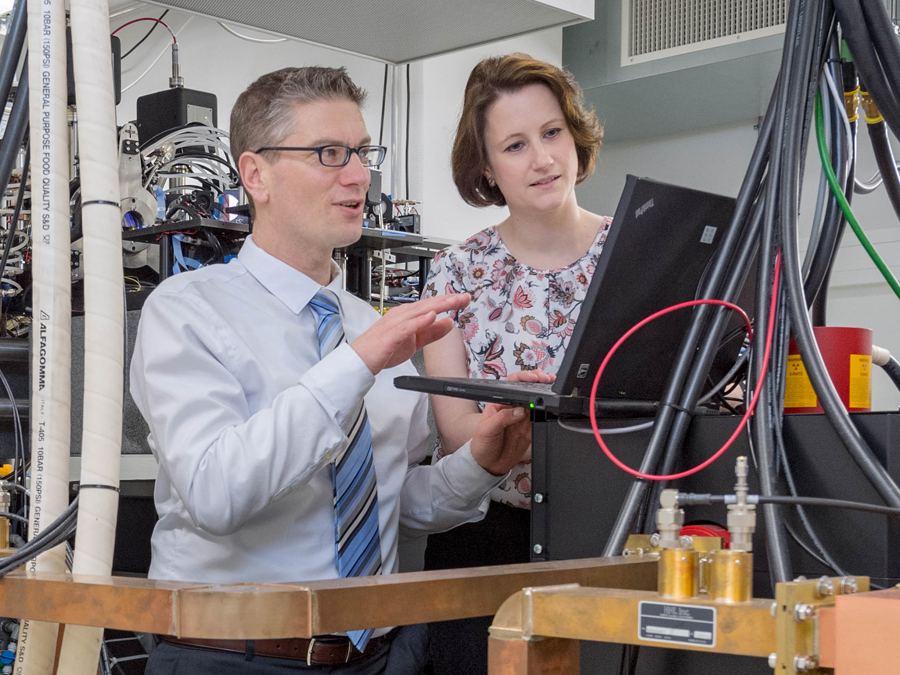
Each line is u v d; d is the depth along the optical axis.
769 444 0.97
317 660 1.19
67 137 1.17
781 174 1.07
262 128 1.36
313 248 1.40
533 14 2.28
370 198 2.68
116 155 1.12
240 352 1.29
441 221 4.13
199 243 2.16
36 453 1.14
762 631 0.59
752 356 1.06
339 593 0.68
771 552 0.93
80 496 1.08
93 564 1.07
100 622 0.74
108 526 1.08
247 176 1.40
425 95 4.09
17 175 2.20
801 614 0.57
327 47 2.51
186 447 1.18
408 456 1.58
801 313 0.99
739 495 0.66
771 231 1.06
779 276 1.06
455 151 1.89
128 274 2.30
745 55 3.75
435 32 2.40
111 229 1.10
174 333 1.25
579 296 1.76
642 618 0.63
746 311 1.32
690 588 0.65
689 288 1.17
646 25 4.07
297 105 1.35
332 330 1.39
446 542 1.86
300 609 0.67
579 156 1.87
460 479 1.49
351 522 1.30
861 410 1.13
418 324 1.17
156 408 1.22
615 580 0.84
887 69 1.06
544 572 0.79
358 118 1.39
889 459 0.94
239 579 1.27
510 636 0.68
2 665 1.55
